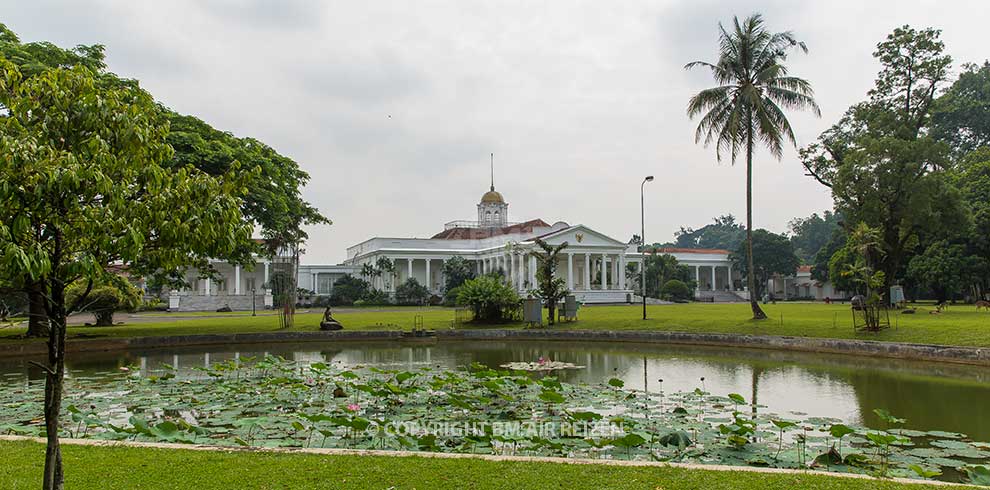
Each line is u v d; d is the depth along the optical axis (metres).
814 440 8.62
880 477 6.62
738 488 5.75
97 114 4.73
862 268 24.80
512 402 11.30
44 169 4.22
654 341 25.72
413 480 5.97
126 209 4.70
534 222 78.69
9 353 20.72
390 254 77.31
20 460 6.59
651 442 8.20
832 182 39.25
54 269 4.68
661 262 75.44
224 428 9.24
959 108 48.72
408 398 11.61
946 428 9.82
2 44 19.64
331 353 22.12
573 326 29.89
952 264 40.06
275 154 29.48
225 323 34.94
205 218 4.96
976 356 17.31
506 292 32.31
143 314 52.28
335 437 8.54
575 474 6.18
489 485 5.83
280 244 32.78
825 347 21.11
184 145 24.30
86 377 15.25
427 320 35.47
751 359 19.45
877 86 39.56
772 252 79.75
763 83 28.31
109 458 6.68
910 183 33.78
